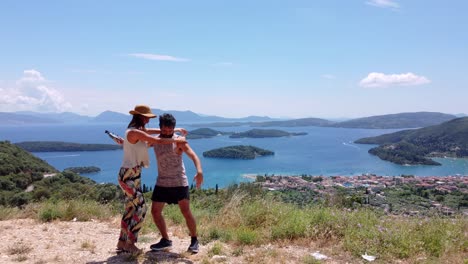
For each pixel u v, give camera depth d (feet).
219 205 28.45
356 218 21.08
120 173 15.87
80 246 17.49
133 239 15.98
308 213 22.06
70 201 27.35
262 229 20.63
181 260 15.28
